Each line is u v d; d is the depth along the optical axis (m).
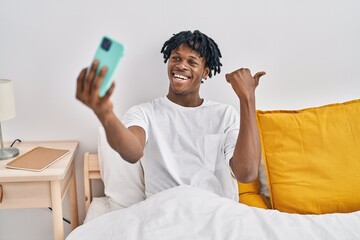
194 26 1.61
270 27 1.65
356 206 1.41
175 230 1.08
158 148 1.38
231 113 1.47
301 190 1.41
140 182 1.52
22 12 1.51
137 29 1.58
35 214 1.74
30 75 1.58
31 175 1.28
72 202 1.68
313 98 1.77
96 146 1.69
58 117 1.64
